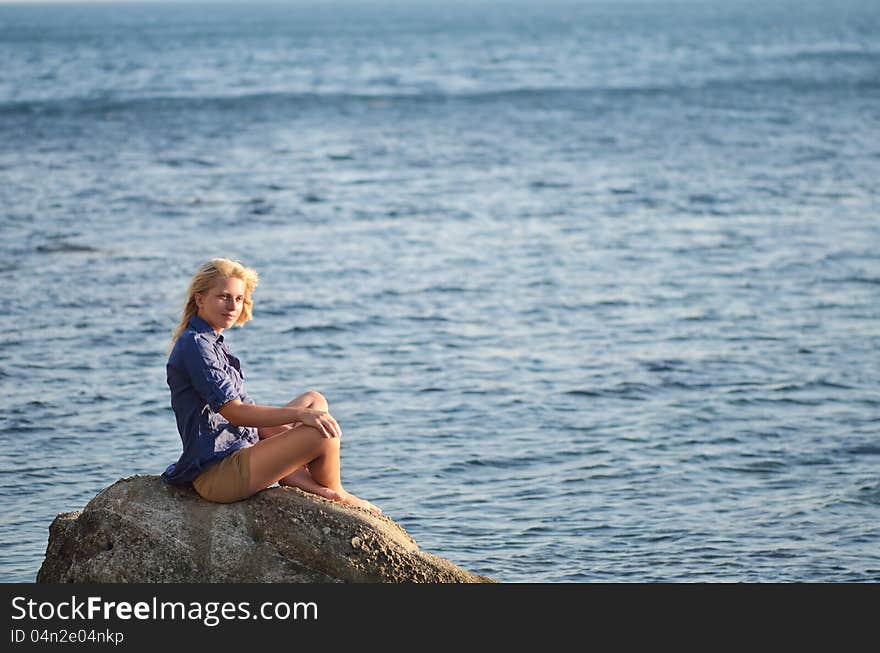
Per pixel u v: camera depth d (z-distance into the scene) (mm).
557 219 26531
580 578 8945
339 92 60250
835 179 32125
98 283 20000
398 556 6887
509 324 17203
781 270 20812
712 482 11008
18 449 11828
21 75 73125
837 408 13211
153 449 11914
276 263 21766
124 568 6762
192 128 45219
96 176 32969
